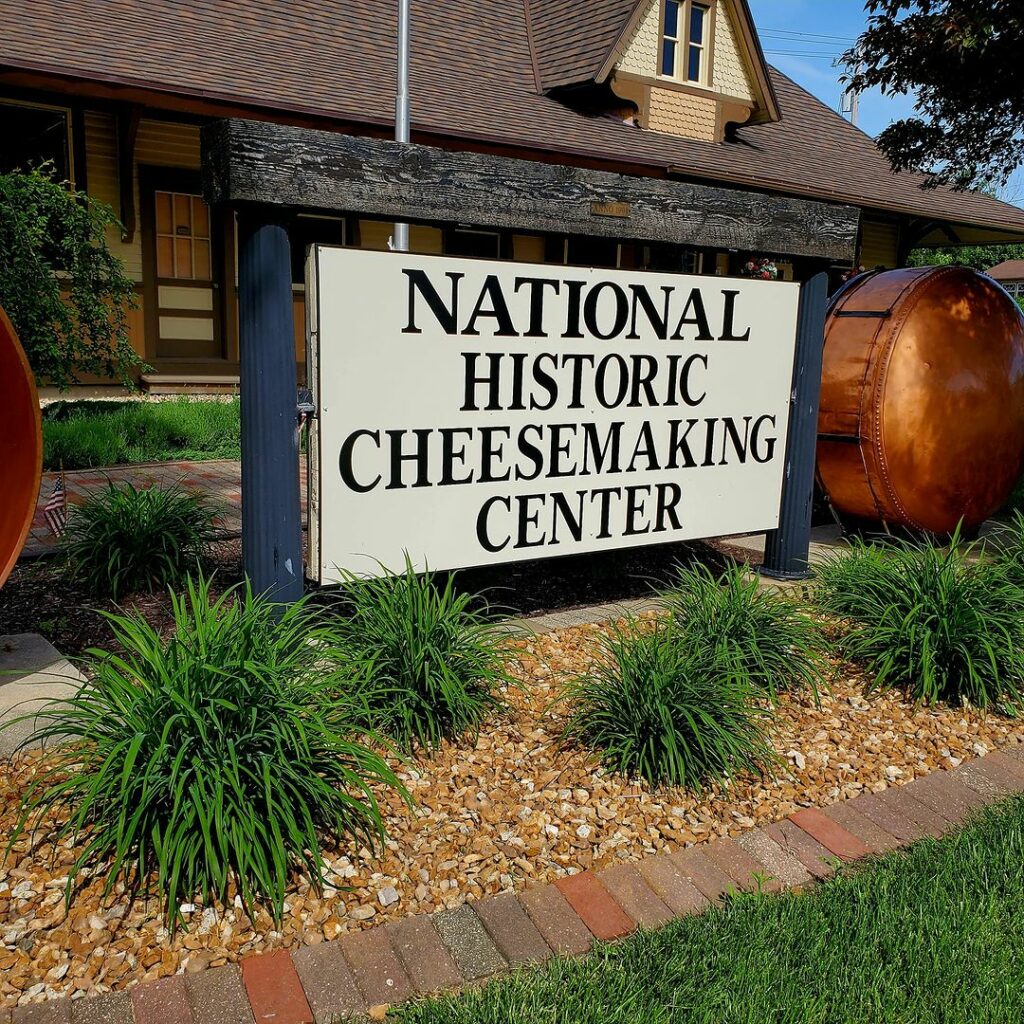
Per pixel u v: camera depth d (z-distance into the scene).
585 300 4.57
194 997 2.16
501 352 4.33
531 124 13.12
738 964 2.30
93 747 2.78
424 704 3.34
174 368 12.40
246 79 11.01
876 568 4.62
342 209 3.69
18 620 4.41
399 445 4.09
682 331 4.98
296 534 3.83
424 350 4.09
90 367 9.10
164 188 12.12
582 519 4.79
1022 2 7.38
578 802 3.09
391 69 13.04
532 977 2.25
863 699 4.08
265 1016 2.12
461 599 3.74
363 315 3.89
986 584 4.36
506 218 4.16
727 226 4.95
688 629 3.96
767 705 3.91
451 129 11.60
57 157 11.48
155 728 2.59
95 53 10.16
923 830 3.07
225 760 2.53
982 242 20.66
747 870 2.80
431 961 2.33
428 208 3.93
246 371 3.70
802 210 5.25
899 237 19.77
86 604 4.65
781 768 3.43
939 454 6.46
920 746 3.70
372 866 2.68
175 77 10.29
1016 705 4.12
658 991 2.21
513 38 15.74
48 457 8.45
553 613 4.95
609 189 4.49
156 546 4.88
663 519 5.12
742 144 16.73
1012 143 9.64
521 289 4.34
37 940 2.30
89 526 4.99
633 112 14.83
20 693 3.54
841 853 2.92
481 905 2.56
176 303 12.70
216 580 5.04
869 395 6.39
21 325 8.15
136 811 2.42
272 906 2.44
